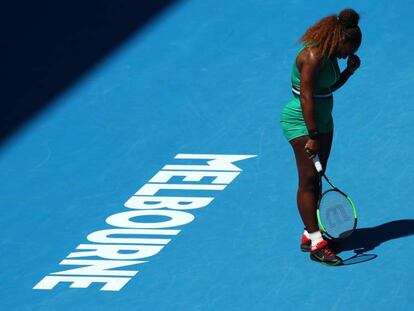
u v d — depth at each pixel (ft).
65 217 118.93
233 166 126.41
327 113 105.91
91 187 124.57
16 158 131.85
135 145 132.46
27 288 106.73
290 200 118.93
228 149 130.11
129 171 127.13
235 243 111.96
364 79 142.41
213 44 153.48
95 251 112.16
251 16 159.22
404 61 145.89
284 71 145.79
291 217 115.85
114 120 138.21
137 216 117.80
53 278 108.06
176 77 146.61
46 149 133.39
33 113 141.28
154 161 128.88
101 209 119.85
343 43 102.58
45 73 150.30
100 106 141.49
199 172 125.70
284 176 123.65
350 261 107.65
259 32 155.33
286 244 111.24
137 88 144.97
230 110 138.21
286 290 103.91
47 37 159.02
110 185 124.57
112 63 150.92
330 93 106.01
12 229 117.50
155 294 104.47
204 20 159.22
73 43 156.66
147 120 137.59
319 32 102.58
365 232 112.47
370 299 101.71
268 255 109.60
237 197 120.16
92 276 107.86
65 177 127.03
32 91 146.41
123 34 157.79
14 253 112.88
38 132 137.08
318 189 107.55
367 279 104.63
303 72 102.58
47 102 143.43
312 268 107.04
